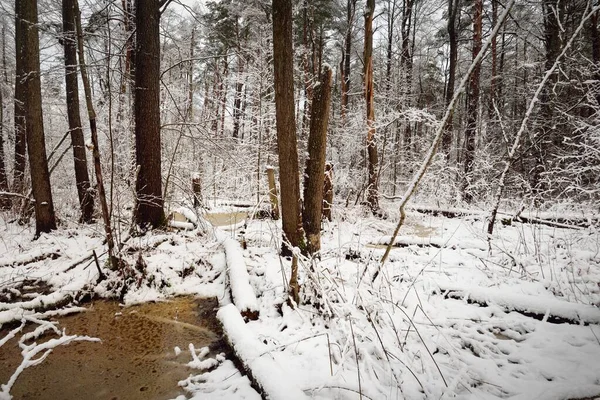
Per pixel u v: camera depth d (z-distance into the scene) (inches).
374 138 376.5
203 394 99.2
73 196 371.6
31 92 234.4
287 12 166.6
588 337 117.7
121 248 184.5
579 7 353.7
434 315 137.1
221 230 244.1
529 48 585.9
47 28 278.5
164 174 350.3
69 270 180.9
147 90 240.5
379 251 208.5
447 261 196.4
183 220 314.0
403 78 561.6
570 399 89.9
